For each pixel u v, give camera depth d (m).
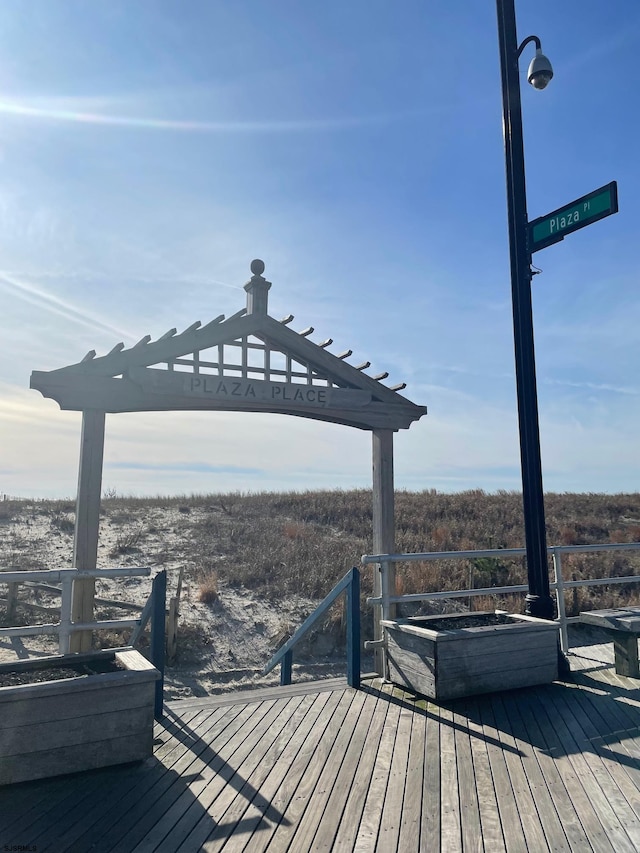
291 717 4.96
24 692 3.78
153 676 4.16
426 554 6.19
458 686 5.34
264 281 6.52
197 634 10.82
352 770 3.98
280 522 18.36
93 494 5.62
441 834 3.22
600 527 19.78
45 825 3.30
